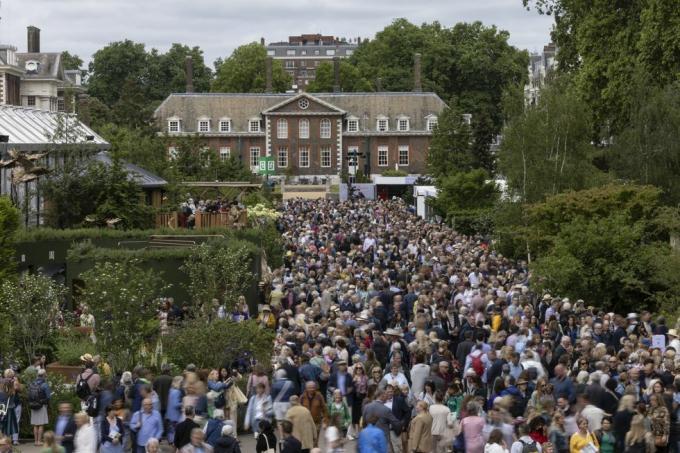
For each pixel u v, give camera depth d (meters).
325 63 183.25
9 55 124.62
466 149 115.06
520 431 20.47
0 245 38.16
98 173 54.66
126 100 131.62
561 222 52.12
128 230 49.81
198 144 109.06
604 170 68.94
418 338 29.45
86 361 26.36
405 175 139.00
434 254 52.22
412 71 176.00
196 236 48.03
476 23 177.50
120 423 21.89
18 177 48.12
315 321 33.41
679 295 42.84
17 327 32.31
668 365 25.67
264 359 30.86
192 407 21.64
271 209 78.06
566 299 34.28
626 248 43.84
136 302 30.56
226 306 38.72
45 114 63.91
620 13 67.12
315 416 24.36
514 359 25.86
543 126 63.62
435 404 22.73
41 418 27.02
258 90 180.00
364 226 68.44
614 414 22.83
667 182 59.53
